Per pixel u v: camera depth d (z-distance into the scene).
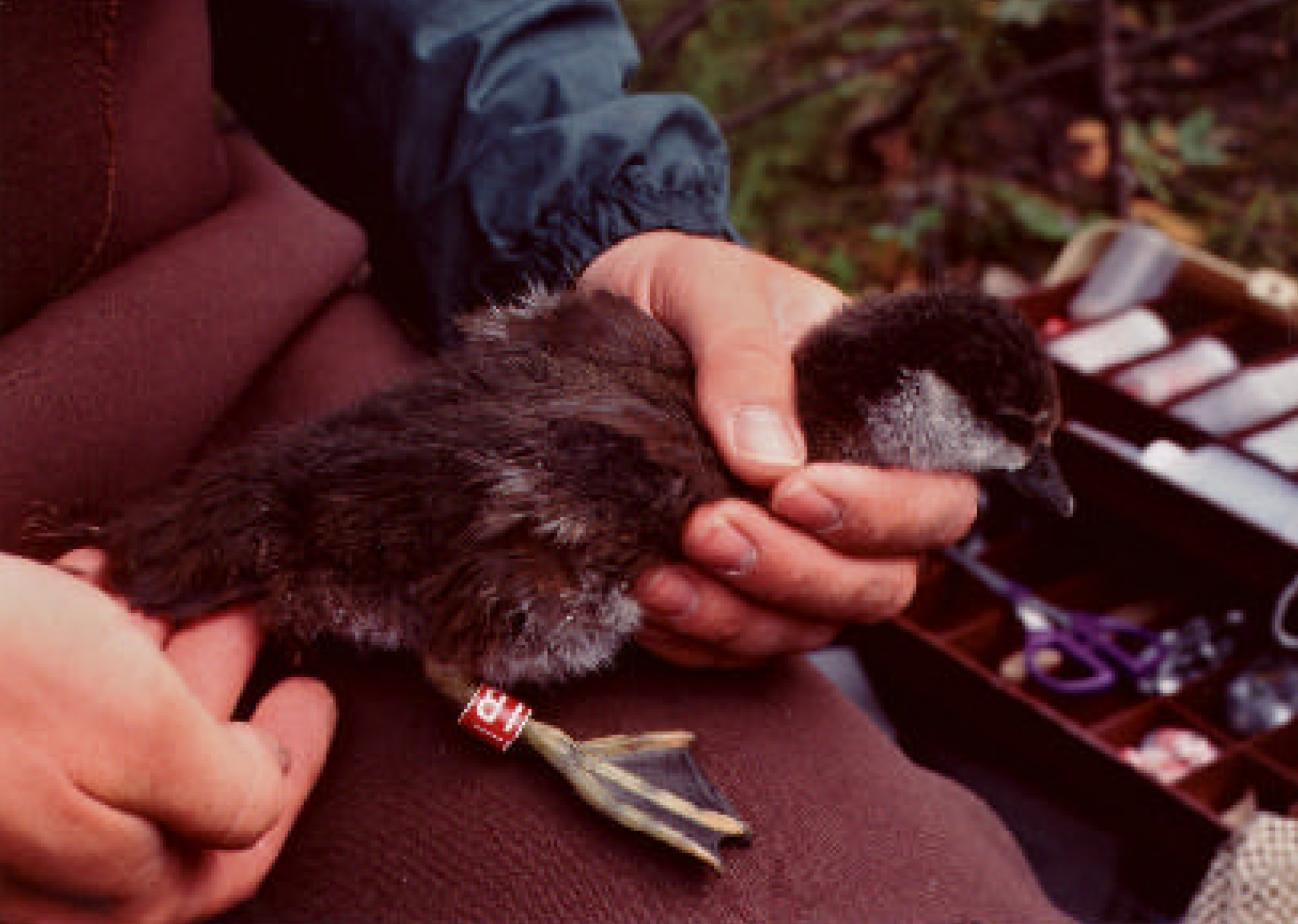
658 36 1.34
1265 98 1.47
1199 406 0.89
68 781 0.51
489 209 0.70
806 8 1.50
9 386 0.58
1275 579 0.81
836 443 0.65
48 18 0.58
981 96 1.41
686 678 0.61
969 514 0.62
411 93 0.70
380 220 0.72
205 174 0.66
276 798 0.54
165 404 0.62
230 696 0.59
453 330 0.72
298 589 0.61
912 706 0.86
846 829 0.57
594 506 0.61
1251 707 0.83
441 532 0.61
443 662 0.60
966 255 1.32
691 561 0.60
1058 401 0.70
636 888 0.55
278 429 0.64
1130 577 0.91
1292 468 0.85
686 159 0.71
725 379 0.61
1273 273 0.92
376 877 0.56
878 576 0.60
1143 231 0.95
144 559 0.60
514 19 0.70
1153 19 1.51
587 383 0.63
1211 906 0.70
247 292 0.65
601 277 0.69
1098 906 0.79
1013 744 0.82
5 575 0.51
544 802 0.57
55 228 0.61
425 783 0.57
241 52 0.74
